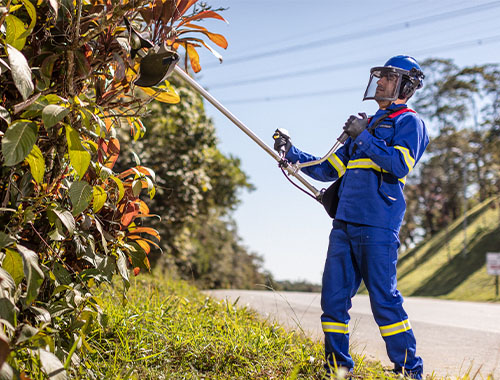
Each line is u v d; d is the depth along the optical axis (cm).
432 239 7038
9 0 229
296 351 381
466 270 5272
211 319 456
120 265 307
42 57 268
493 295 3984
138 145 1570
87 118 257
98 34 268
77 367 277
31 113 245
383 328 346
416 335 690
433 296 4947
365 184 354
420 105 6975
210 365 343
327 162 407
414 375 345
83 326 279
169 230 1766
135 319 391
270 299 1034
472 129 6875
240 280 4609
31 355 234
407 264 6594
